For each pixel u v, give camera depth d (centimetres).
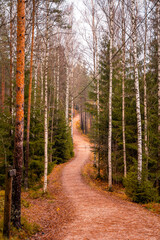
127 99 1642
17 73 598
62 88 3125
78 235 564
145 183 990
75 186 1466
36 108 1373
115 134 1694
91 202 994
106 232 575
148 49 1438
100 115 1786
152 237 519
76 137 5009
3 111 1262
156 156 1317
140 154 1065
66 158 2628
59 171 2067
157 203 940
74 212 817
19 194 588
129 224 638
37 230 609
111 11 1238
